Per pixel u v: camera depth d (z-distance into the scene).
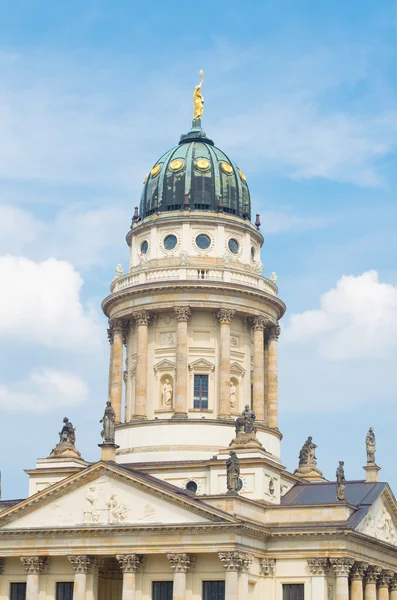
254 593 147.50
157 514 145.62
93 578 149.00
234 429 166.12
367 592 157.12
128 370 177.62
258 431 168.75
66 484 150.12
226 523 141.25
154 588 146.88
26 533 150.38
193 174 180.12
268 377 178.25
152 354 173.25
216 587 143.88
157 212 179.75
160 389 171.50
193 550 142.88
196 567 145.00
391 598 166.88
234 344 174.25
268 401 177.25
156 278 174.25
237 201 181.62
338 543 146.88
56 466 163.00
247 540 144.62
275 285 181.88
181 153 183.62
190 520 143.75
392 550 164.75
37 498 151.00
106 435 152.88
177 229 177.25
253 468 154.12
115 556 147.88
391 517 169.12
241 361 174.25
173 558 143.38
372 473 168.38
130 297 174.62
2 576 154.38
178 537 143.88
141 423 167.12
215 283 170.88
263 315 175.25
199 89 192.25
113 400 175.38
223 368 169.12
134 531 145.88
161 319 174.38
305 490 164.75
